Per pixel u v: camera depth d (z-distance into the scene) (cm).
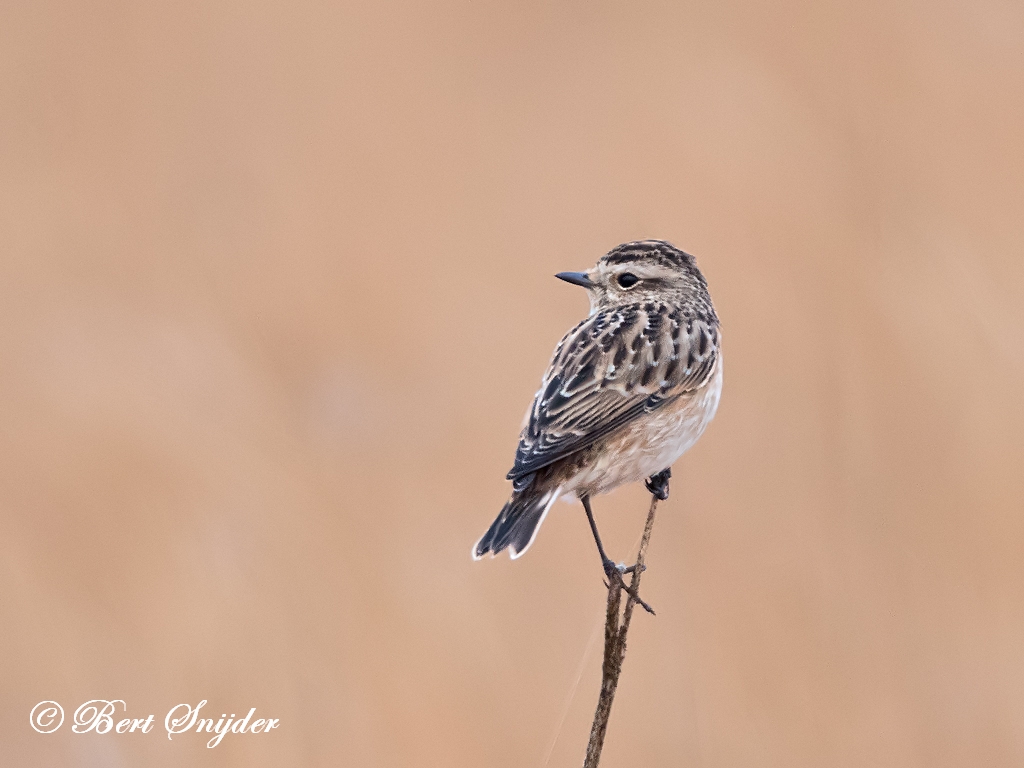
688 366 946
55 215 1766
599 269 1042
